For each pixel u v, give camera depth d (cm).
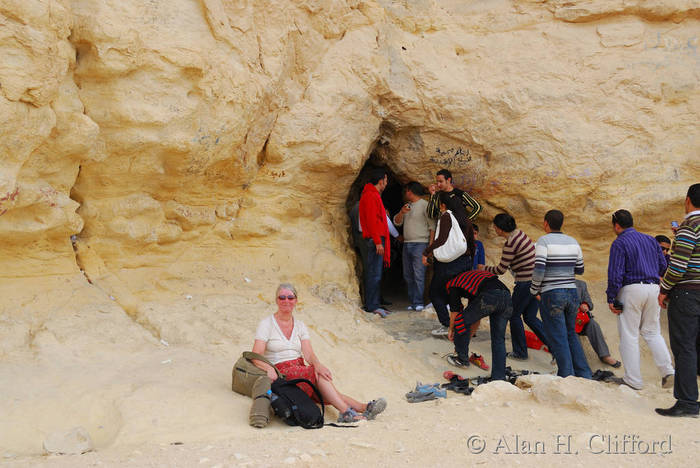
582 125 813
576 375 620
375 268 836
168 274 668
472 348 718
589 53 835
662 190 808
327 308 717
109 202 621
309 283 756
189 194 682
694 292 481
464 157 841
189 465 322
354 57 786
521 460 341
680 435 408
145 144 584
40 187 537
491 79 828
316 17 758
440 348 696
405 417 469
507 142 821
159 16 571
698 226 485
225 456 339
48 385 447
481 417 460
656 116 821
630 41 838
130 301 615
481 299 612
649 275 595
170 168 631
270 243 753
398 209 1078
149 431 397
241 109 643
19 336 509
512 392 532
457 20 862
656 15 838
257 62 673
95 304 584
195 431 404
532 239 856
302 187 781
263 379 451
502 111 816
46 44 482
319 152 756
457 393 580
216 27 611
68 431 381
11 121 471
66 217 564
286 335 500
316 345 613
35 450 381
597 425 436
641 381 605
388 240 823
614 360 710
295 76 751
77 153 548
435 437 389
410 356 661
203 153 632
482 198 855
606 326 773
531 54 835
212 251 716
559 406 491
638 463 340
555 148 810
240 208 739
